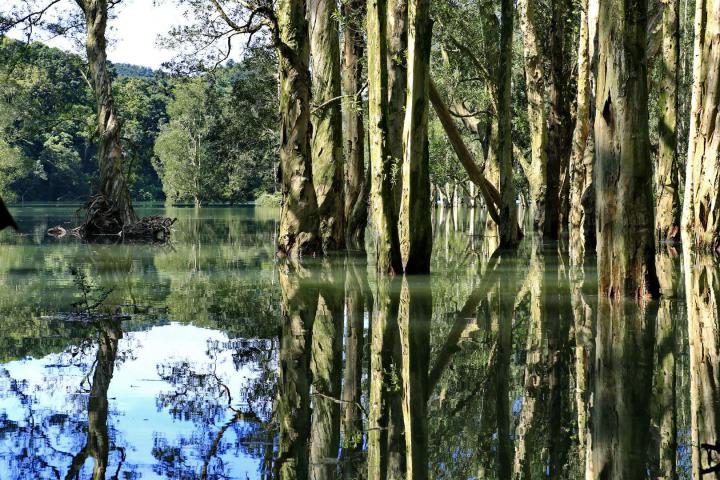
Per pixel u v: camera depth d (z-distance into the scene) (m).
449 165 47.06
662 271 17.02
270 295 14.01
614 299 12.70
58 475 4.70
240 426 5.98
